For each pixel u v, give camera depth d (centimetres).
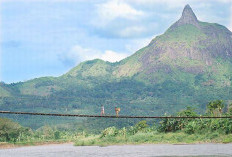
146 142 13088
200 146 9450
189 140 11700
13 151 12738
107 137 15675
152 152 8225
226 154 6750
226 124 11581
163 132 14125
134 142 13700
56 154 9600
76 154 9081
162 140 12712
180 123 13775
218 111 14350
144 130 16650
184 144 11006
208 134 11794
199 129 12619
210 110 14438
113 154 8350
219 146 9088
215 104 14288
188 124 12850
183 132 13162
